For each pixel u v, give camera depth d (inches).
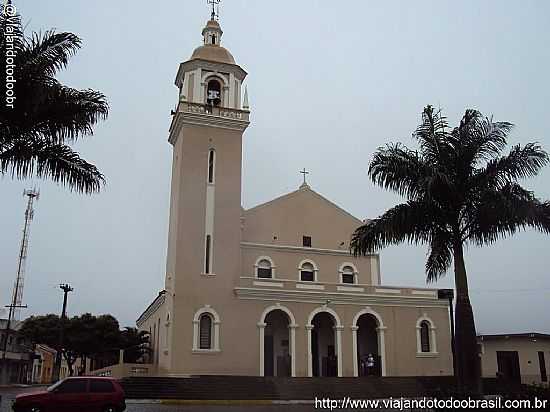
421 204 861.2
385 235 878.4
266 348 1470.2
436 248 896.3
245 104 1578.5
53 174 725.3
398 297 1525.6
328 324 1535.4
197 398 1151.0
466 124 892.6
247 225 1616.6
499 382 1321.4
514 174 863.1
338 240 1681.8
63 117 711.7
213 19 1706.4
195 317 1374.3
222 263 1440.7
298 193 1701.5
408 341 1503.4
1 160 697.6
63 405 772.6
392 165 877.8
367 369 1457.9
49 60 701.9
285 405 1086.4
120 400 799.1
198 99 1542.8
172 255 1471.5
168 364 1343.5
